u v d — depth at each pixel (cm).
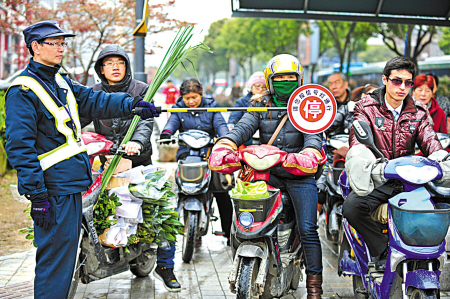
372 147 344
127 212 404
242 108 385
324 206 632
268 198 354
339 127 638
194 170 543
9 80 1234
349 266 399
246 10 827
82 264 377
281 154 363
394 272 337
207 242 654
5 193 898
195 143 551
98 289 471
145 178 427
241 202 357
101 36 1086
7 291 449
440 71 1520
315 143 388
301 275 439
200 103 591
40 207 323
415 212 319
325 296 451
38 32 334
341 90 645
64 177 336
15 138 321
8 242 614
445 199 375
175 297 452
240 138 406
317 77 3191
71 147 342
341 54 2366
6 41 2323
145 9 769
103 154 409
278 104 412
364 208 363
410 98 384
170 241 457
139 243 446
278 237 398
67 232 338
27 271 506
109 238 396
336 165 587
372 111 386
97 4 1060
